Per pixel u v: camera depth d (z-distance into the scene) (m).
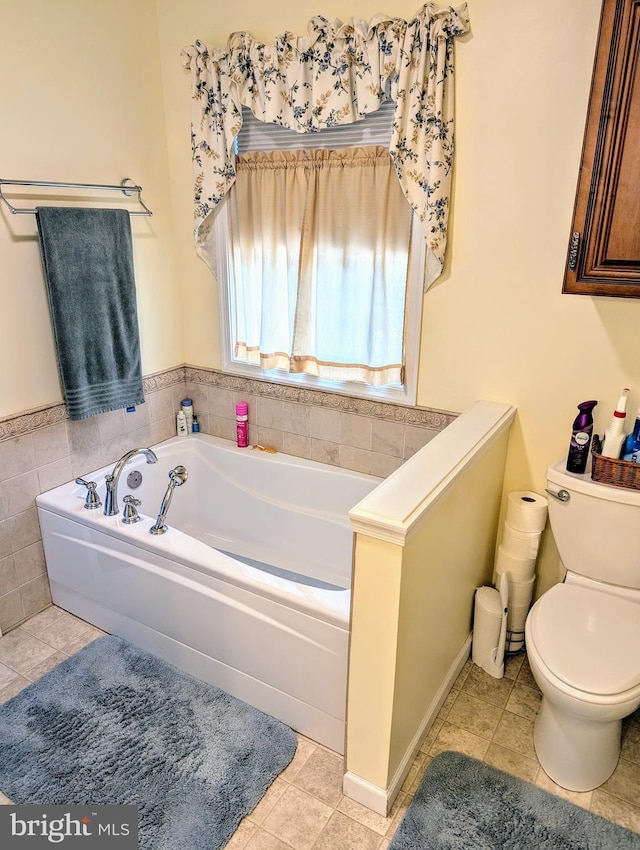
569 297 2.05
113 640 2.43
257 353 2.86
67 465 2.59
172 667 2.28
